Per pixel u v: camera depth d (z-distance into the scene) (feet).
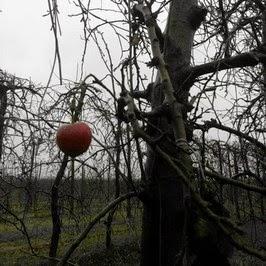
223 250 6.11
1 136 21.58
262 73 11.39
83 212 18.51
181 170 4.90
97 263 29.58
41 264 37.37
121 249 31.09
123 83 6.86
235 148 10.94
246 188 5.16
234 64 9.39
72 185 16.58
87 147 5.42
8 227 57.72
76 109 5.62
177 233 8.18
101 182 13.15
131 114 5.33
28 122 16.66
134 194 7.45
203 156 6.33
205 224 5.86
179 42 9.51
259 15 12.94
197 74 9.34
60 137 5.40
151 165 8.64
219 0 11.30
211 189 7.06
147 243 8.58
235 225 4.16
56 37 5.31
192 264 6.43
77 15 9.02
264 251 4.39
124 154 7.25
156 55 5.91
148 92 9.76
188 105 7.79
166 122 7.84
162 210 8.21
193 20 9.73
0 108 21.79
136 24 9.26
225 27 11.44
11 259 42.11
